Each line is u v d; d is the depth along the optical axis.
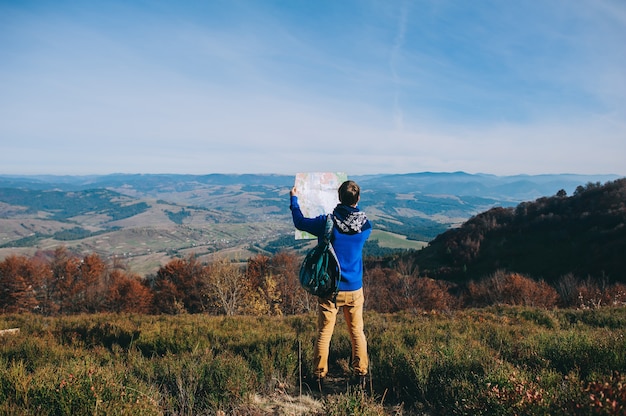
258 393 3.98
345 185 3.71
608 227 72.81
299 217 3.74
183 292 47.06
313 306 39.06
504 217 98.25
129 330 6.62
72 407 2.94
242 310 37.72
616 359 3.80
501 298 39.62
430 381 3.86
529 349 4.75
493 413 2.89
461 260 84.56
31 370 4.50
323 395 3.91
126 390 3.30
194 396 3.63
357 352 3.87
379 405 3.32
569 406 2.65
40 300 50.12
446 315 10.11
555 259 71.94
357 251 3.72
